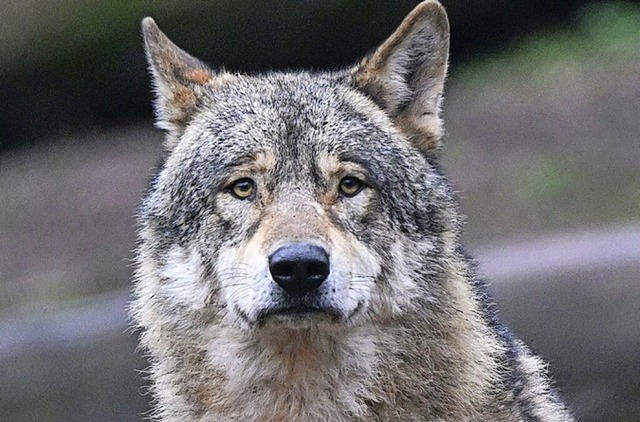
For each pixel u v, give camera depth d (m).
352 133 10.23
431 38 10.77
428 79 10.81
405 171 10.37
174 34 27.36
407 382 9.95
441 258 10.27
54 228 23.98
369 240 9.95
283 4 27.09
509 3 28.91
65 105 29.38
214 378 10.08
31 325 16.58
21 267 22.41
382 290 9.91
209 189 10.16
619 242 16.14
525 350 11.22
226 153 10.17
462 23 29.19
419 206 10.31
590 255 15.84
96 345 16.20
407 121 10.82
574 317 15.59
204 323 10.10
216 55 27.98
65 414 16.19
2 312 20.41
